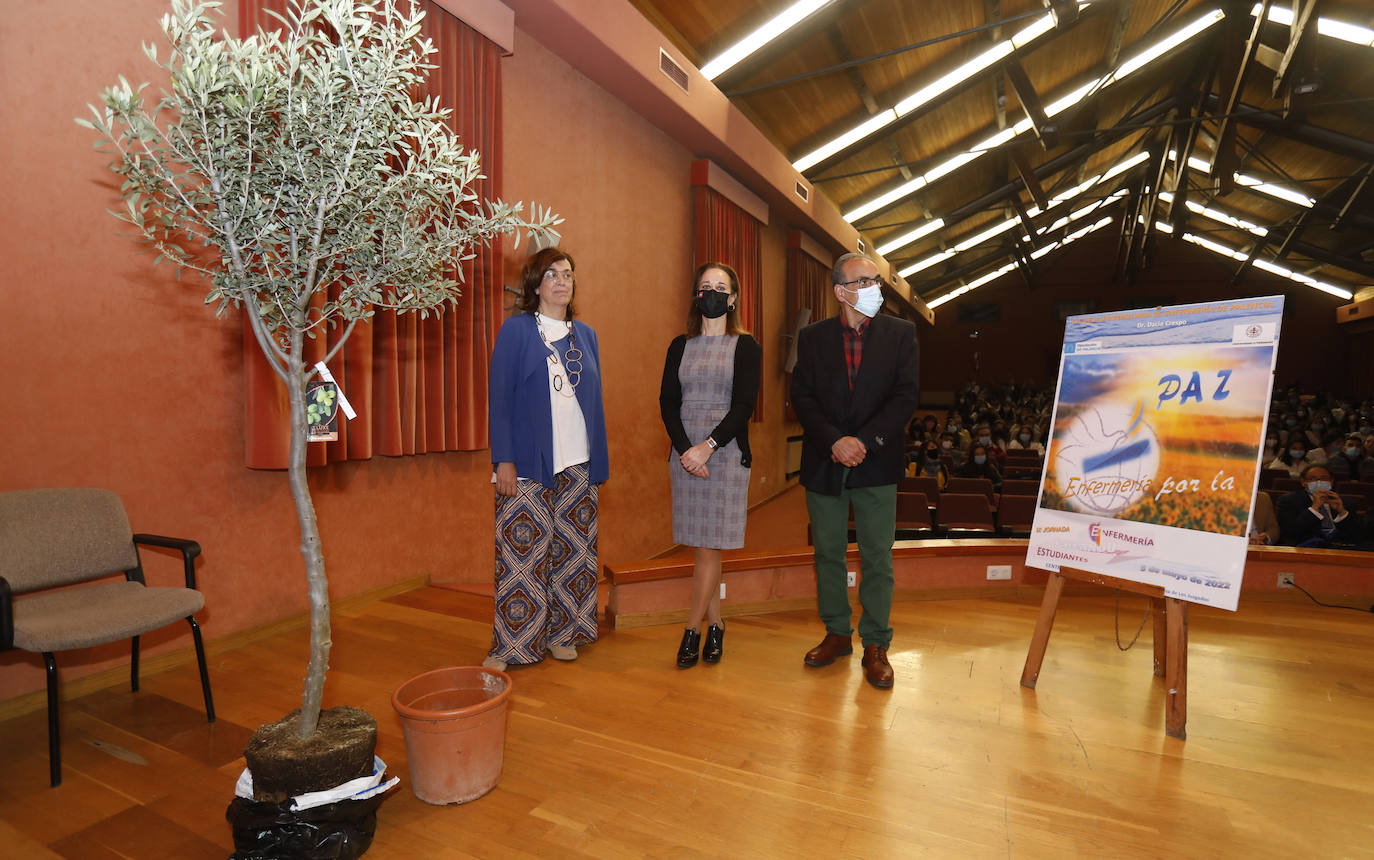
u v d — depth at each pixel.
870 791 1.78
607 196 4.96
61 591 2.13
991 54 7.97
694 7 5.40
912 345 2.45
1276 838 1.62
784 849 1.55
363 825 1.49
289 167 1.32
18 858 1.49
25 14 2.09
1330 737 2.12
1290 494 4.43
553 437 2.46
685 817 1.66
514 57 4.03
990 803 1.74
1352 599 3.53
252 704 2.25
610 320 5.06
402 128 1.44
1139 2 8.45
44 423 2.17
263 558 2.84
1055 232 19.84
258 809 1.41
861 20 6.38
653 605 3.11
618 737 2.04
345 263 1.56
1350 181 12.52
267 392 2.65
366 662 2.60
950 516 5.09
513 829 1.60
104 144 1.23
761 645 2.83
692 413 2.48
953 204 13.62
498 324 3.79
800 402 2.54
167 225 1.39
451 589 3.54
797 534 7.13
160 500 2.49
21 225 2.11
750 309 7.41
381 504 3.38
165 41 2.41
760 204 7.51
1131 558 2.22
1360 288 19.00
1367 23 7.83
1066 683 2.48
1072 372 2.51
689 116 5.41
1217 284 21.03
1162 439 2.23
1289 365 20.47
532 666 2.56
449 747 1.66
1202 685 2.50
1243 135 12.56
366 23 1.31
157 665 2.47
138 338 2.41
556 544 2.62
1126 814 1.70
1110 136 12.34
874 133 8.75
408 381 3.29
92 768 1.86
